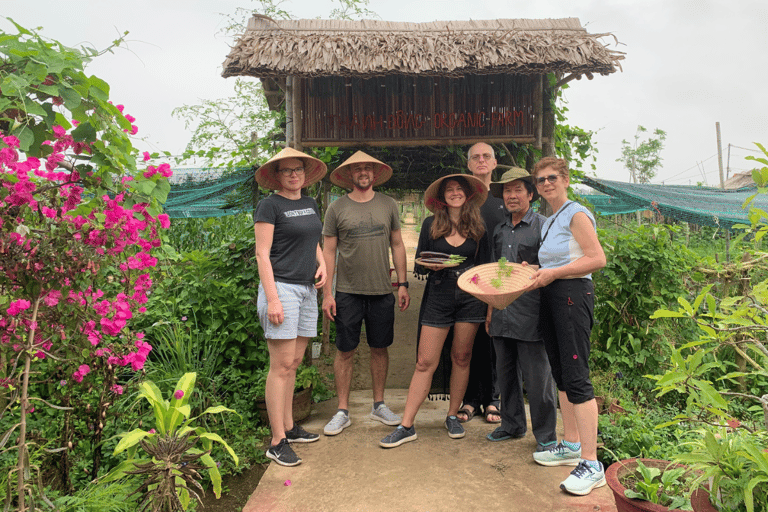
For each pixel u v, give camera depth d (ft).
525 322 10.52
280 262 10.77
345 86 15.87
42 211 6.61
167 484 6.98
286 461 10.50
